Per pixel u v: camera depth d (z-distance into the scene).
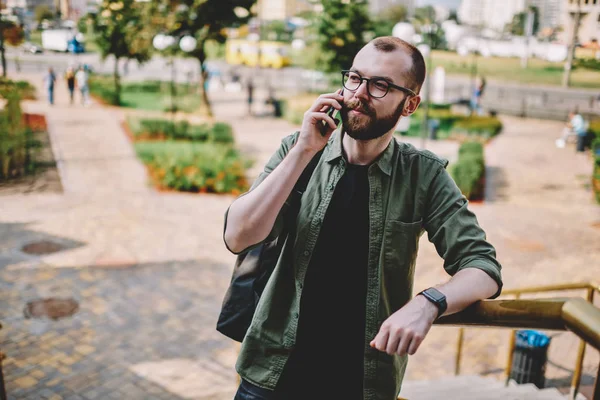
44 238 10.23
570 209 13.37
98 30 22.39
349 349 1.65
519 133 22.69
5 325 7.28
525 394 4.63
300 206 1.66
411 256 1.62
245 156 15.85
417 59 1.52
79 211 11.79
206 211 12.41
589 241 11.31
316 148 1.51
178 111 24.84
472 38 27.00
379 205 1.59
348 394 1.67
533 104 29.33
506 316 1.33
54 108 23.16
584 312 1.15
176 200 13.03
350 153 1.63
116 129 19.84
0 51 18.27
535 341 5.98
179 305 8.09
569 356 6.98
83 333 7.21
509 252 10.63
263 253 1.84
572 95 32.25
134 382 6.29
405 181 1.61
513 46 48.06
